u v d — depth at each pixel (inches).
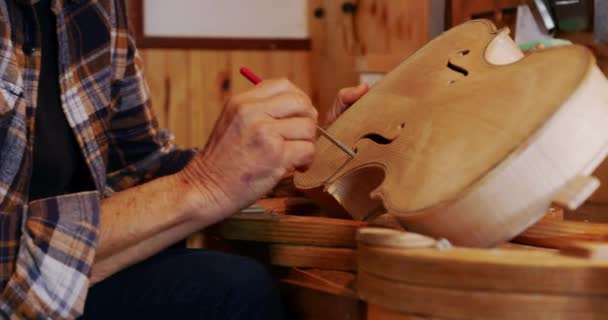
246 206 33.1
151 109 45.6
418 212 26.8
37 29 35.4
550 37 52.8
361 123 37.8
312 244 35.3
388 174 30.9
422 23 104.2
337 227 34.4
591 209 39.9
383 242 25.9
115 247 31.3
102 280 32.7
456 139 28.7
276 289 33.4
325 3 132.0
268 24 136.2
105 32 40.7
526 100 28.1
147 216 31.5
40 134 36.4
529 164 26.0
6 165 31.9
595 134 26.8
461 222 26.5
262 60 135.0
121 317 32.5
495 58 35.3
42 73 37.9
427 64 37.7
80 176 40.6
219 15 133.6
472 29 38.8
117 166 45.1
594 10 48.0
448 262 24.0
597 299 23.2
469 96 31.0
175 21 131.4
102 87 40.0
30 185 36.1
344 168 35.9
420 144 30.4
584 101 26.8
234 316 31.7
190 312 31.9
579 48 29.3
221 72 133.1
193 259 33.5
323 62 134.3
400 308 25.1
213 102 133.0
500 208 26.2
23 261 29.1
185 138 132.3
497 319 23.6
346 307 31.4
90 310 32.5
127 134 44.5
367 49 121.6
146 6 129.5
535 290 23.3
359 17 123.0
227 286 31.8
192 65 131.3
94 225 30.2
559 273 23.2
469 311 23.9
